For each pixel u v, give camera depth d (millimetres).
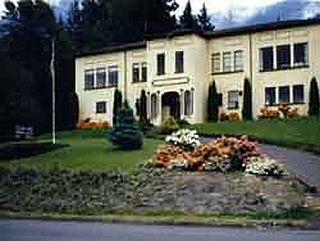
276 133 41844
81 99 64562
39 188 28156
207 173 29359
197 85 55844
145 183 27516
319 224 19516
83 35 87250
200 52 56469
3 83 58094
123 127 38438
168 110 57531
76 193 26766
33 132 61344
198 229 18219
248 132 42969
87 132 54625
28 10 73062
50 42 72688
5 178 30438
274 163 28438
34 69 71562
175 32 56875
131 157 35062
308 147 36062
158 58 58000
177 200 24312
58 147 41531
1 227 18641
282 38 53938
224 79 56250
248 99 54750
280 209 22188
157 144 40188
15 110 58719
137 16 85250
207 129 45875
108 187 27375
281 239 15594
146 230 17750
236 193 24812
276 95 53906
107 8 94188
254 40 55156
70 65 72375
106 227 18688
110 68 62875
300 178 27109
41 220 21328
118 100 61406
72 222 20531
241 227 18969
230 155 30016
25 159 38656
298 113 52312
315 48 52469
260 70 54719
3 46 70375
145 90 59062
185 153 31531
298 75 52969
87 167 32562
